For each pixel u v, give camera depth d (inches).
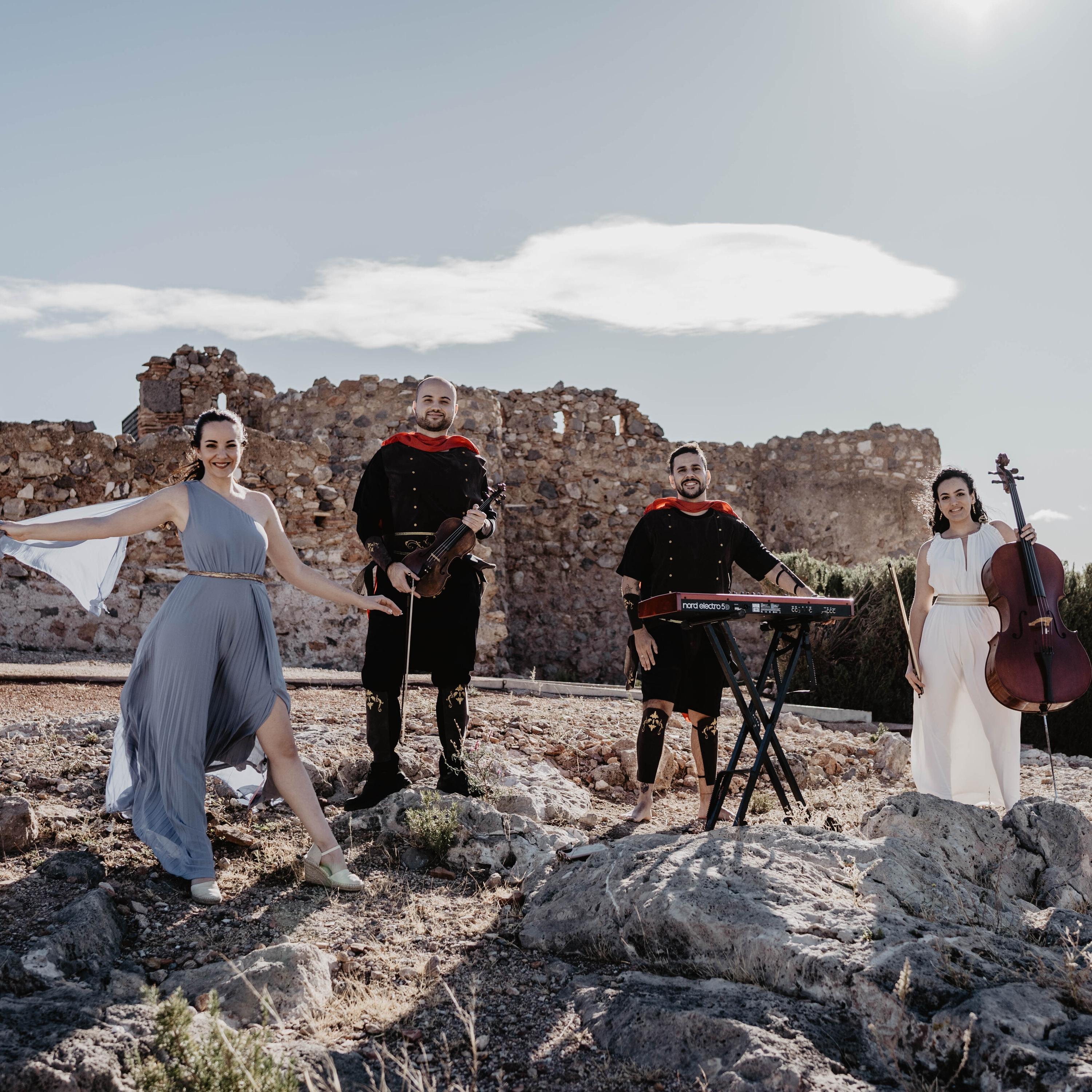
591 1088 104.2
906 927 122.7
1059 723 368.2
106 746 205.0
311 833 154.8
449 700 197.5
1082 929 126.8
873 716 396.2
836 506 663.1
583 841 177.0
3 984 115.0
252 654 154.5
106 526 150.6
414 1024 116.6
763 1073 100.0
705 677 203.8
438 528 196.1
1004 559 182.9
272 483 450.6
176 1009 98.9
